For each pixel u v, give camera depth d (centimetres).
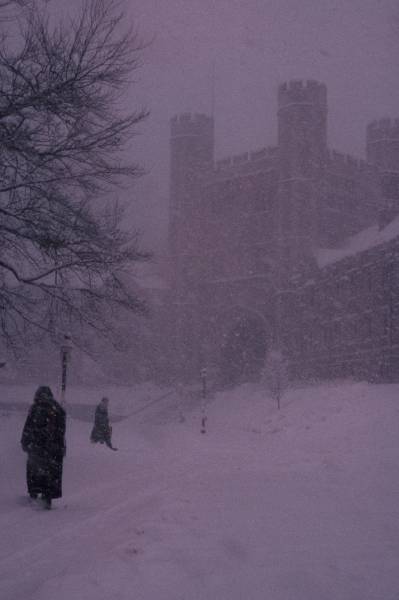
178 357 7119
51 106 1068
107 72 1116
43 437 802
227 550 517
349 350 4784
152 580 422
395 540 577
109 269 1220
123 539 571
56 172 1130
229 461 1420
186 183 7588
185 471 1196
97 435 1925
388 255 4272
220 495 827
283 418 2911
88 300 1280
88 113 1134
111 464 1321
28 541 592
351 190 6738
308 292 5541
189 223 7481
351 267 4812
